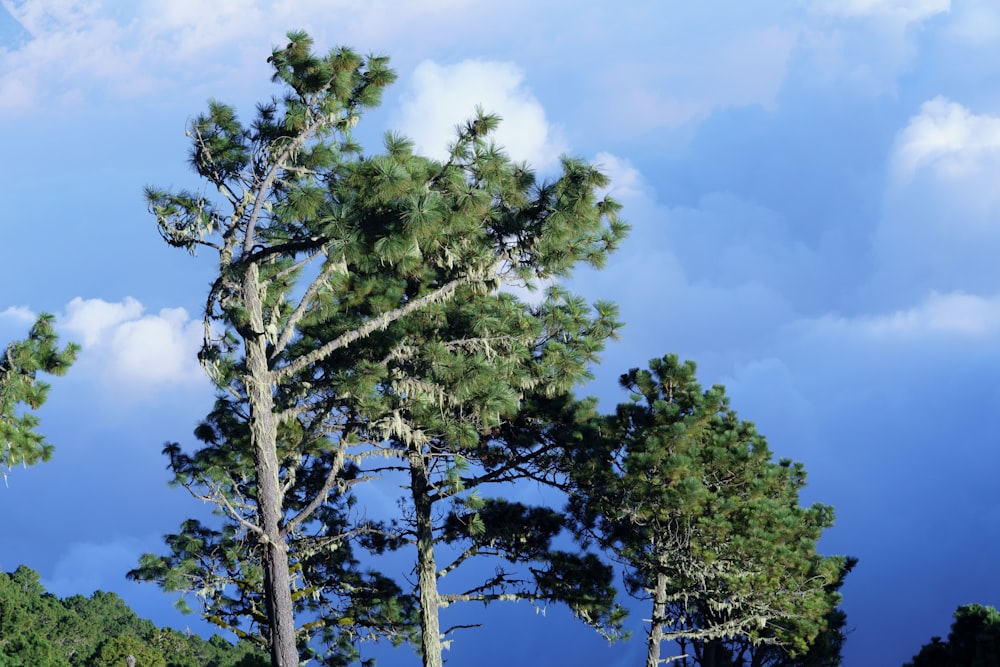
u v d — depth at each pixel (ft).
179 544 71.20
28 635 114.93
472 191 44.14
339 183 44.24
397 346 52.19
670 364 72.64
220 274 46.57
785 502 81.46
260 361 46.91
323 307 56.80
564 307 64.03
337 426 57.52
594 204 46.55
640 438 68.23
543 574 69.77
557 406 69.77
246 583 71.10
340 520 74.95
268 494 46.98
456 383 50.75
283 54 48.24
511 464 69.92
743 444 72.08
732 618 79.56
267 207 46.78
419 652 74.79
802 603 73.00
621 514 68.03
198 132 48.24
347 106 49.19
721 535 67.00
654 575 72.69
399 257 44.73
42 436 63.00
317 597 75.00
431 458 66.54
